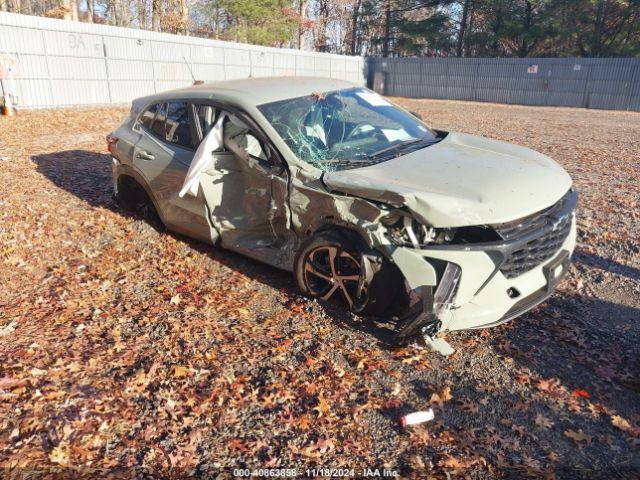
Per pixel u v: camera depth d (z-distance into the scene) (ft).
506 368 11.09
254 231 15.12
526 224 11.12
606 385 10.59
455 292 10.58
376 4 151.23
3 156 32.22
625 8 118.42
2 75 57.88
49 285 14.98
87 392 10.16
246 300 14.11
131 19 148.15
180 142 17.07
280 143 13.82
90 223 19.90
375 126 15.65
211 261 16.70
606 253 17.54
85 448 8.79
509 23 131.64
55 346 11.74
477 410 9.83
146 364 11.14
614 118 74.18
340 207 12.03
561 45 134.10
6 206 21.70
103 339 12.13
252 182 14.57
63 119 52.26
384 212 11.25
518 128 57.21
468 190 11.27
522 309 11.44
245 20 117.60
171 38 77.15
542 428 9.41
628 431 9.34
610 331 12.67
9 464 8.38
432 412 9.57
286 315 13.21
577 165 33.45
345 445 9.01
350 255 12.10
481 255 10.56
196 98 16.78
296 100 15.47
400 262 10.95
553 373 10.94
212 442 9.04
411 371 10.97
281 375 10.75
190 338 12.14
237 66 89.04
